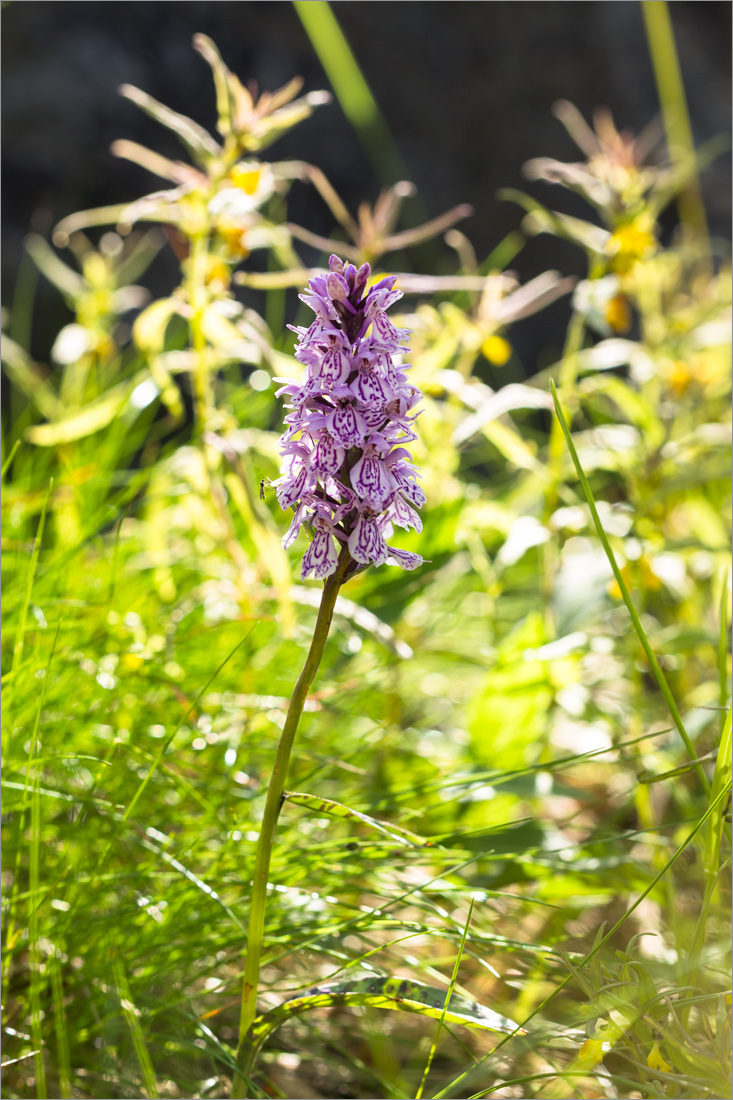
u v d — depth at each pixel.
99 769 0.65
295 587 0.68
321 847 0.62
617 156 0.74
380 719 0.77
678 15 1.62
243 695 0.69
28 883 0.64
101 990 0.60
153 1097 0.56
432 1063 0.62
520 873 0.66
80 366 0.92
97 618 0.68
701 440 0.75
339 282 0.53
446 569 0.89
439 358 0.74
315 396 0.53
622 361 0.81
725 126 1.59
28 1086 0.59
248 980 0.55
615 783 0.82
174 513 0.82
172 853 0.64
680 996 0.57
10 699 0.62
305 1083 0.62
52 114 1.32
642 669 0.74
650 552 0.72
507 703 0.72
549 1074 0.54
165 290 1.30
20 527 0.73
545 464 0.87
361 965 0.60
